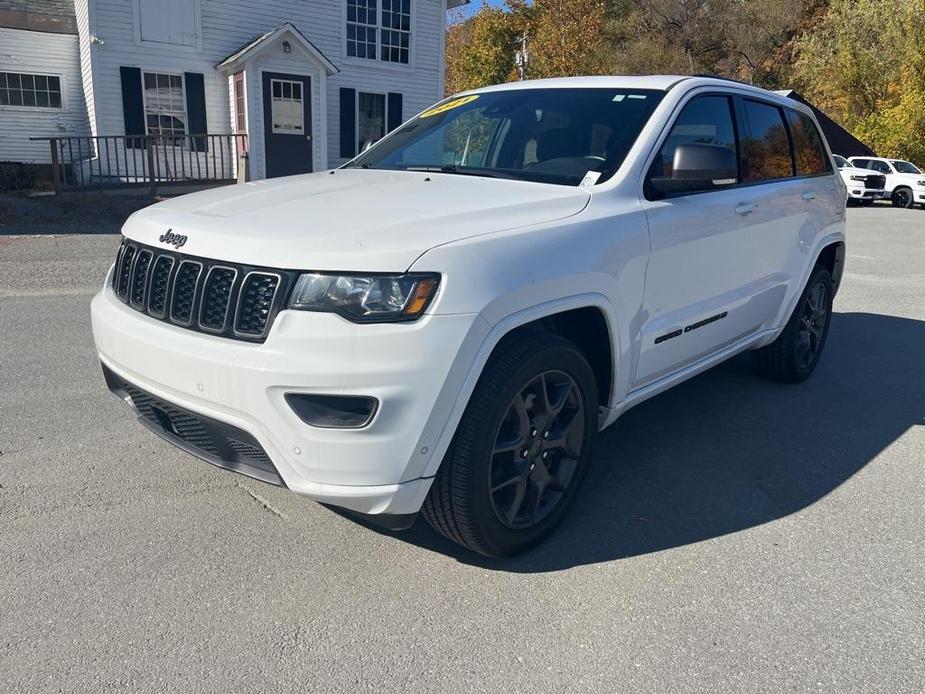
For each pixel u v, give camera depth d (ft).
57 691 7.32
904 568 9.93
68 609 8.55
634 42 134.10
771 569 9.84
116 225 40.50
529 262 9.12
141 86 54.65
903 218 69.36
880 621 8.80
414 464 8.40
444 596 9.06
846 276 33.86
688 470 12.82
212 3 56.08
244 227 9.12
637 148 11.57
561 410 10.31
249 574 9.36
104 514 10.66
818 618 8.82
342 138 63.62
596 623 8.63
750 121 14.51
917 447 14.02
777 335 16.22
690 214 12.01
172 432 10.01
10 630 8.17
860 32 112.16
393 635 8.32
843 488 12.27
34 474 11.76
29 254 30.86
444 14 67.41
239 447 8.99
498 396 8.84
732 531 10.81
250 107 55.77
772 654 8.18
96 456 12.48
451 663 7.90
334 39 61.72
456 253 8.51
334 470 8.25
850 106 115.85
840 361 19.69
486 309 8.54
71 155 55.26
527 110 13.17
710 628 8.59
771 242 14.70
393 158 13.84
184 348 8.79
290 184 11.68
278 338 8.17
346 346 8.03
